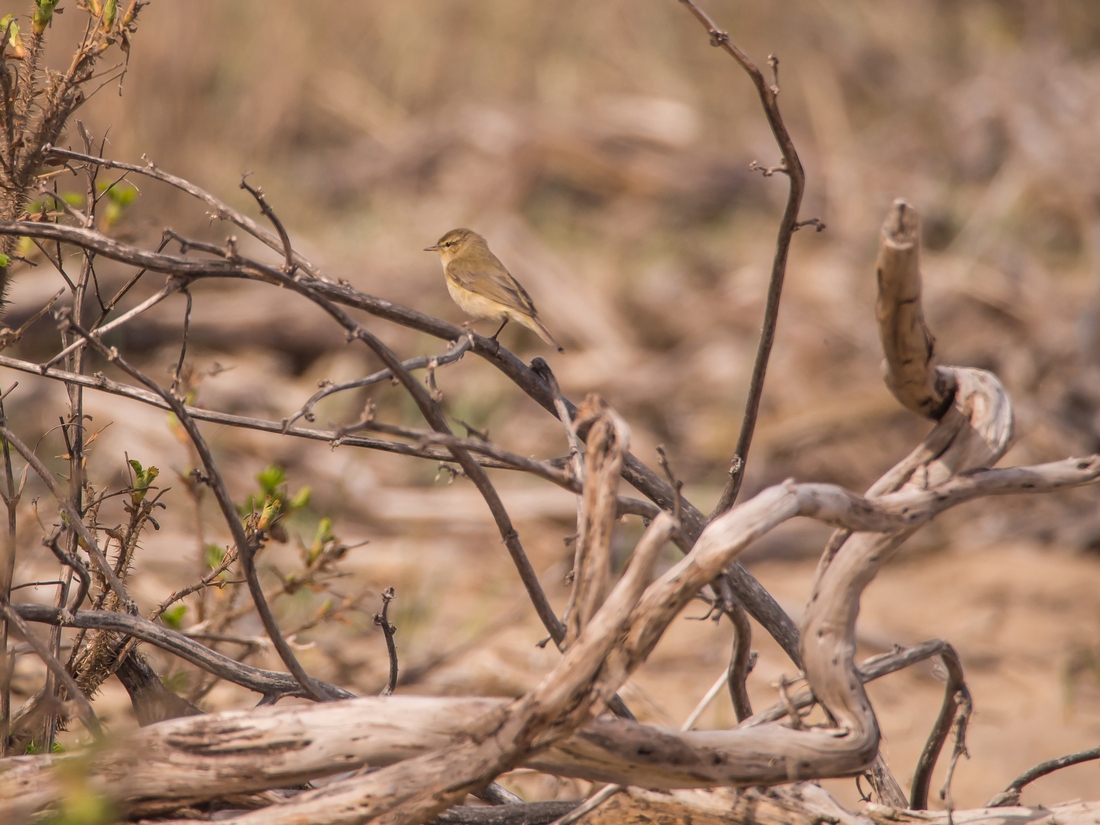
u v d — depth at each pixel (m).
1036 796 7.64
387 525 13.31
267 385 15.28
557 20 27.59
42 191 4.93
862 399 15.95
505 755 3.79
